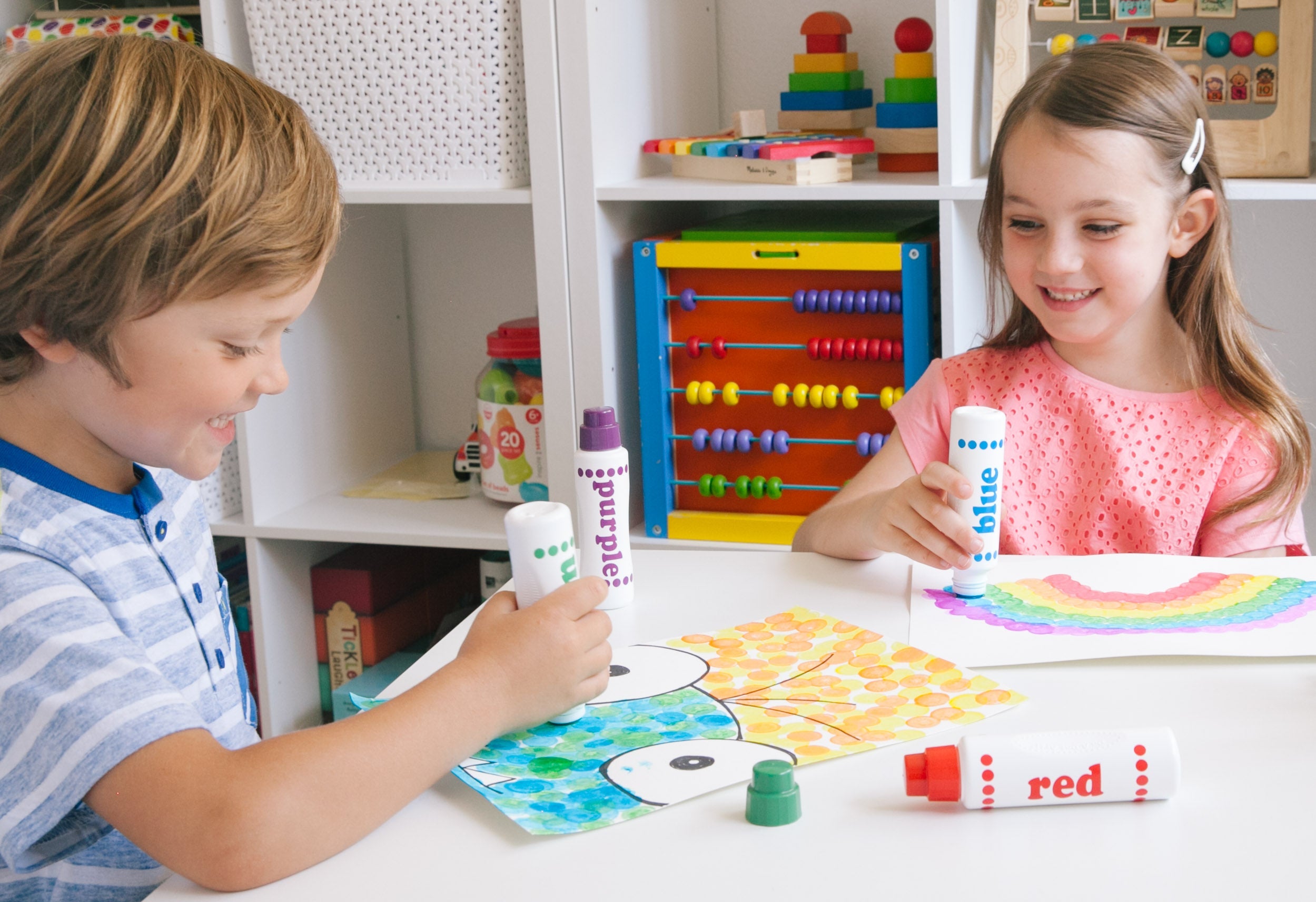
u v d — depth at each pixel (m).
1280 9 1.37
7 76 0.66
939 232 1.54
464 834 0.61
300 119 0.71
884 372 1.52
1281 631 0.79
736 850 0.58
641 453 1.71
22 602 0.63
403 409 2.07
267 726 1.81
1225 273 1.21
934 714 0.71
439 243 2.02
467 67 1.56
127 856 0.75
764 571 0.98
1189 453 1.22
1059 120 1.12
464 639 0.80
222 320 0.65
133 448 0.70
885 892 0.53
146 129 0.63
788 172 1.49
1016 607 0.86
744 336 1.57
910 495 0.91
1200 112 1.17
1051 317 1.18
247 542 1.75
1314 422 1.70
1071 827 0.58
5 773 0.61
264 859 0.57
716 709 0.72
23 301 0.63
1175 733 0.67
